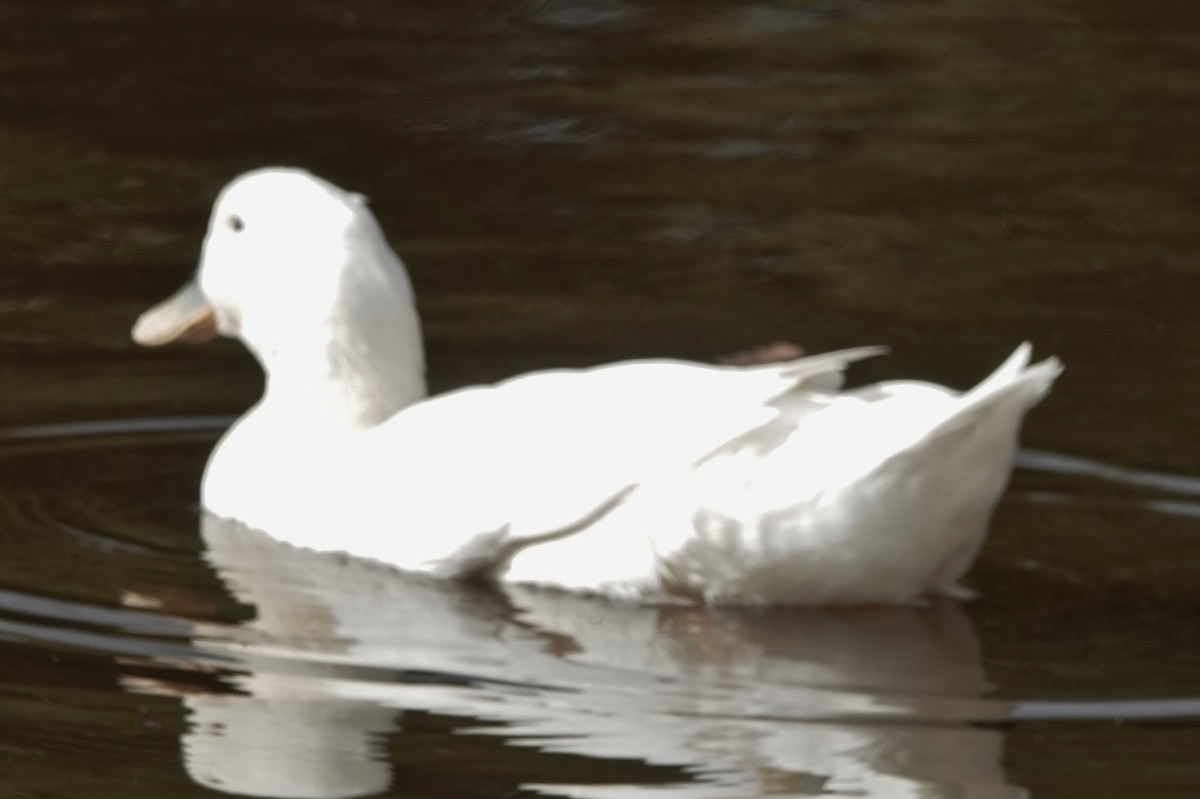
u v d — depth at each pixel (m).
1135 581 10.42
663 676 9.32
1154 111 19.91
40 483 11.90
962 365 13.93
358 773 8.32
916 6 23.80
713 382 10.03
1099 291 15.32
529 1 23.98
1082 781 8.21
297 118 19.81
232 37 22.56
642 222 17.00
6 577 10.44
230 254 11.98
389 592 10.42
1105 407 13.03
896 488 9.47
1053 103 20.19
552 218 17.09
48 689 9.11
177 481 12.08
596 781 8.23
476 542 10.44
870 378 13.73
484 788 8.15
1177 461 12.13
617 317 14.81
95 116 19.73
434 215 17.20
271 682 9.23
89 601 10.16
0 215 17.00
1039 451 12.30
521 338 14.41
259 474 11.50
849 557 9.69
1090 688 9.16
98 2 23.70
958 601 10.13
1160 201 17.39
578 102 20.38
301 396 11.71
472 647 9.67
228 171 18.23
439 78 21.23
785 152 18.80
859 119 19.77
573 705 9.00
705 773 8.28
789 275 15.76
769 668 9.38
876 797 8.09
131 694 9.08
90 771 8.36
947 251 16.27
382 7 23.83
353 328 11.59
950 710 8.86
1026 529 11.11
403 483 10.78
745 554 9.78
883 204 17.44
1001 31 22.73
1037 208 17.27
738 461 9.73
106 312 14.90
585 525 10.27
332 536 10.99
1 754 8.48
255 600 10.23
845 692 9.12
